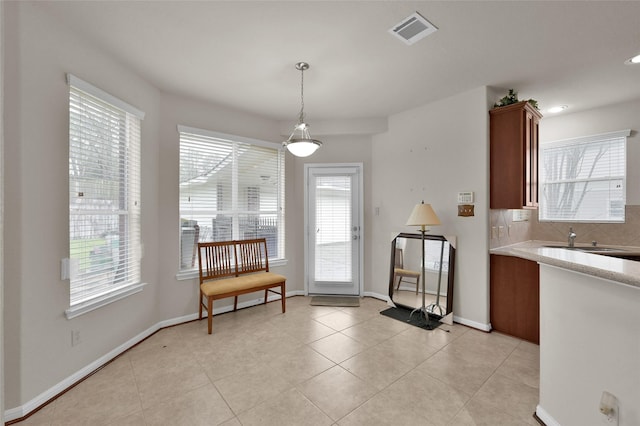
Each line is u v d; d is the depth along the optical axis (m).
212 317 3.36
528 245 3.64
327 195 4.38
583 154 3.75
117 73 2.60
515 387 2.15
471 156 3.22
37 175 1.95
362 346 2.78
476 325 3.17
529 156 3.08
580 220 3.74
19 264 1.86
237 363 2.48
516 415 1.86
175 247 3.30
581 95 3.28
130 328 2.77
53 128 2.05
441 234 3.49
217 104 3.60
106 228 2.56
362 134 4.29
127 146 2.78
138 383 2.20
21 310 1.86
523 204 2.95
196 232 3.52
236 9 1.96
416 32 2.20
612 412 1.33
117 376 2.29
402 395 2.06
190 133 3.39
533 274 2.86
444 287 3.40
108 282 2.56
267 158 4.14
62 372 2.10
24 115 1.88
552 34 2.21
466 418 1.83
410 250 3.78
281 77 2.92
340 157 4.37
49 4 1.91
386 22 2.09
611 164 3.56
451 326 3.26
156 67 2.72
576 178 3.79
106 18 2.05
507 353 2.64
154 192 3.10
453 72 2.81
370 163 4.33
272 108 3.75
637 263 1.45
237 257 3.75
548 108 3.64
